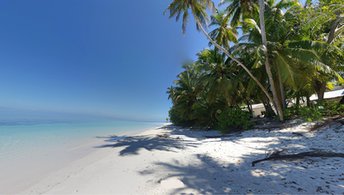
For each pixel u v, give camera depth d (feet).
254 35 44.11
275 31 41.14
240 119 43.14
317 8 33.63
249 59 47.37
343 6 30.30
